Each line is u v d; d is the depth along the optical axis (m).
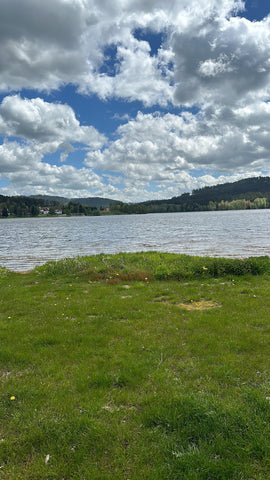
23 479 2.84
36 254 28.00
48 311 8.52
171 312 8.15
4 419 3.72
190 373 4.71
